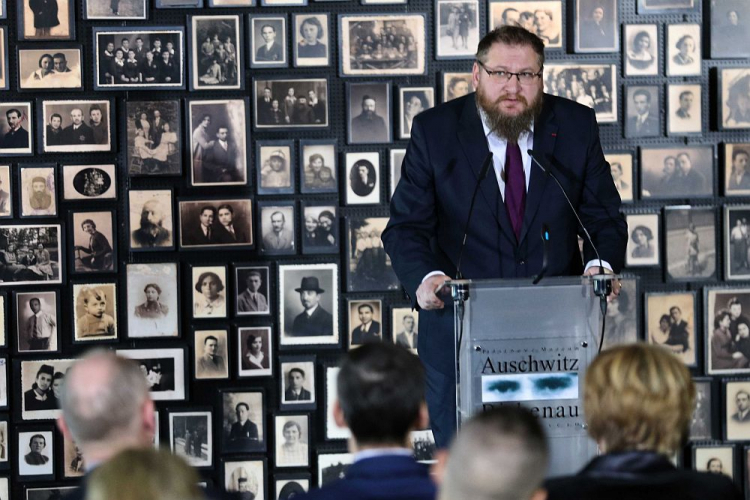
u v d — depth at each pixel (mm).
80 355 7660
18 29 7527
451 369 5707
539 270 5688
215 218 7574
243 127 7582
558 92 7629
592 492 3375
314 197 7664
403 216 5828
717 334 7695
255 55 7566
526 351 4836
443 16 7570
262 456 7656
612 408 3424
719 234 7719
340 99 7633
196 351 7613
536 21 7602
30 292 7602
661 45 7691
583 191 5875
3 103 7539
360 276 7629
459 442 2943
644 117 7672
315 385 7648
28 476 7625
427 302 5250
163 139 7570
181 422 7613
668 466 3430
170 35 7543
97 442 3656
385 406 3543
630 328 7691
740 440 7723
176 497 2633
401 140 7625
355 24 7555
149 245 7570
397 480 3443
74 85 7551
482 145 5770
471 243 5738
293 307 7633
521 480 2875
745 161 7672
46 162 7605
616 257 5527
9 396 7629
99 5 7543
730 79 7633
